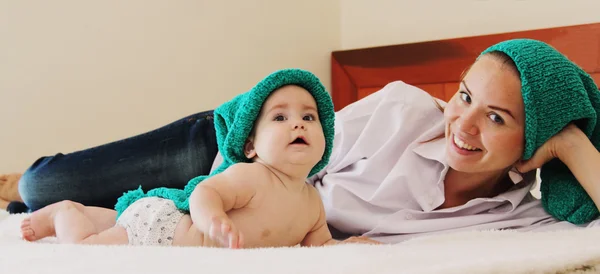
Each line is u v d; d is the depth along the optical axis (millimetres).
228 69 2129
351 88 2258
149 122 1914
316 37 2389
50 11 1699
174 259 566
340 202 1081
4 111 1630
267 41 2242
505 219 1009
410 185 1052
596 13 1771
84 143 1771
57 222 896
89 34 1773
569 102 894
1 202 1474
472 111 908
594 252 586
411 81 2074
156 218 833
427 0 2170
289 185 852
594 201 882
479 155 933
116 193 1267
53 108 1709
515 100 884
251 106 842
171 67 1967
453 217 1028
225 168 918
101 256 602
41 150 1693
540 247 632
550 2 1866
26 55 1661
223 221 718
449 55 1971
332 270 500
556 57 911
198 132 1268
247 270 510
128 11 1856
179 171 1267
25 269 561
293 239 866
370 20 2352
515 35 1822
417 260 545
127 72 1856
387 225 1030
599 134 978
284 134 820
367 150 1132
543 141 916
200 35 2043
